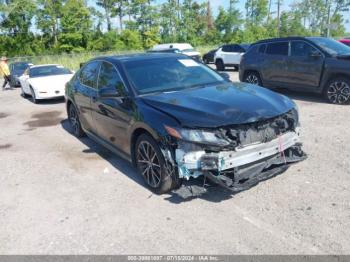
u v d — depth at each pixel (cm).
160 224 371
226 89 475
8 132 825
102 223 382
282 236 336
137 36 5500
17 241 361
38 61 3312
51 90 1189
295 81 973
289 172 473
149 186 451
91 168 544
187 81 512
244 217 372
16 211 424
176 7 5991
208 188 438
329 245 318
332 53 890
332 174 460
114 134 517
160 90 481
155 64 530
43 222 394
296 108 453
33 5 4962
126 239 350
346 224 347
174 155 393
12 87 1878
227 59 2047
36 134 788
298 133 441
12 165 587
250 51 1116
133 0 5728
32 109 1119
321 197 402
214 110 394
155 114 413
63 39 5075
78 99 642
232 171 380
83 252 335
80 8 5075
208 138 370
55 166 566
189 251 325
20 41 5022
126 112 465
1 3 4966
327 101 923
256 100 424
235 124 375
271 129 400
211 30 6412
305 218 362
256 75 1104
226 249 324
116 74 518
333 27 2995
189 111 397
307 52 936
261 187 435
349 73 838
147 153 438
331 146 568
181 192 391
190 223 369
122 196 441
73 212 411
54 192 468
